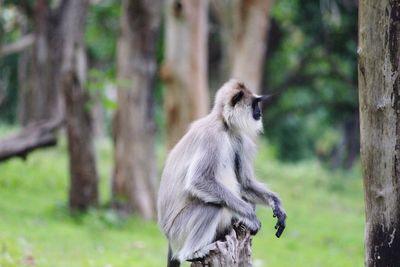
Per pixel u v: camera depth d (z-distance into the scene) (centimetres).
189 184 785
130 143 1738
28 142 1551
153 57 1756
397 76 620
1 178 1973
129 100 1736
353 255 1562
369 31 624
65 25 2705
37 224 1470
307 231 1827
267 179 2677
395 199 633
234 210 772
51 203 1747
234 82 851
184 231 802
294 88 3509
